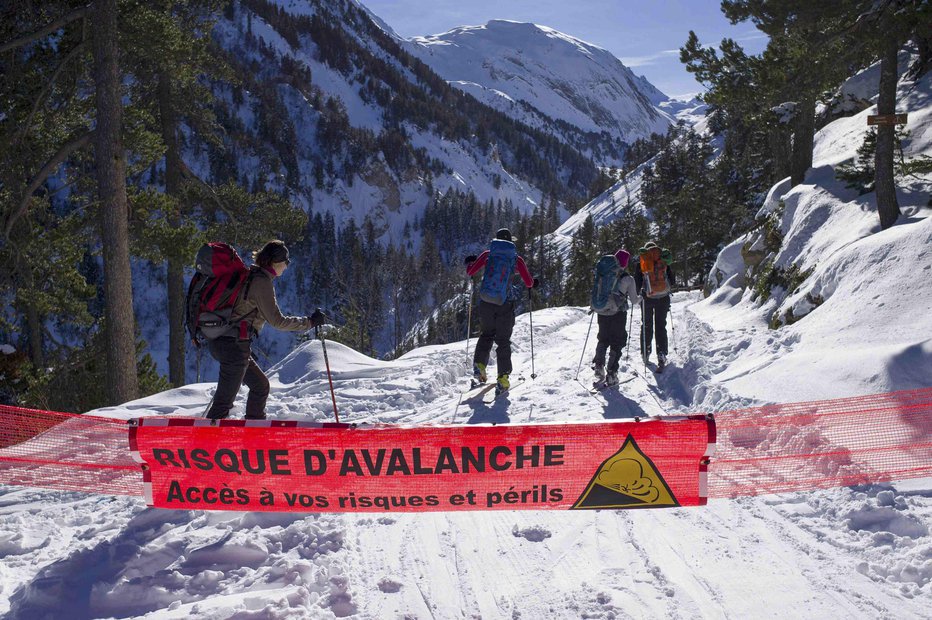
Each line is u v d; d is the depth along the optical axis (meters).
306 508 3.79
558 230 132.38
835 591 3.45
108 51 12.52
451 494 3.72
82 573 3.79
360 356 10.09
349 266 116.31
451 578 3.72
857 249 9.24
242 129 176.50
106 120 12.69
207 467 3.71
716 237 37.19
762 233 14.80
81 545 4.22
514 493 3.70
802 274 11.21
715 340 9.62
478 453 3.64
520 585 3.63
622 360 9.74
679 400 7.44
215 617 3.20
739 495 4.43
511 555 3.98
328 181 195.50
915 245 8.42
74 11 12.70
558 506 3.71
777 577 3.61
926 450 4.68
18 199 14.23
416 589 3.61
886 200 10.50
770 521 4.27
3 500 5.04
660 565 3.79
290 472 3.70
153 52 13.84
